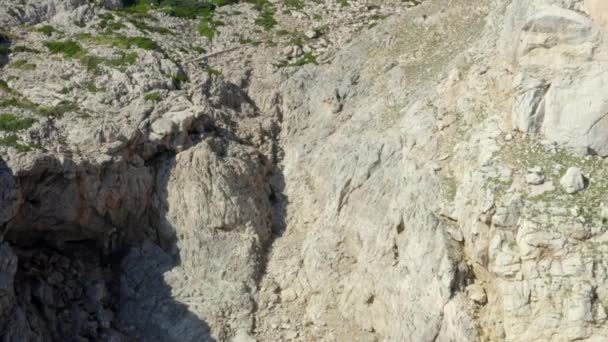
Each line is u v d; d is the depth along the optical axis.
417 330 26.61
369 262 29.58
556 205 25.39
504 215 25.55
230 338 29.31
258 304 30.47
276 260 32.06
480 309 25.94
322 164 34.16
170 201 32.16
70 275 30.34
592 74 27.14
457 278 26.44
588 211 25.11
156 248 31.94
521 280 24.84
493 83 30.22
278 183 35.19
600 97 26.84
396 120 33.28
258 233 32.56
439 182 28.81
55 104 32.91
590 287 23.80
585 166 26.47
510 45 29.91
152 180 32.38
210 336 29.17
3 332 25.64
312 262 31.17
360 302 29.39
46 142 30.55
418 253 27.58
